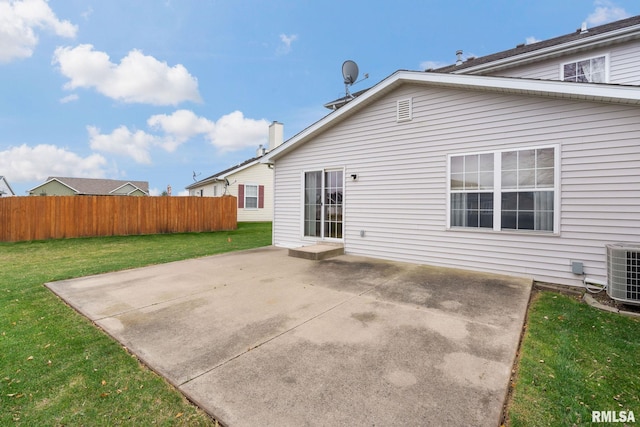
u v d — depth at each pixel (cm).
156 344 297
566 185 495
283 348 286
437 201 629
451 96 607
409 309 386
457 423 189
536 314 377
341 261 689
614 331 325
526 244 530
